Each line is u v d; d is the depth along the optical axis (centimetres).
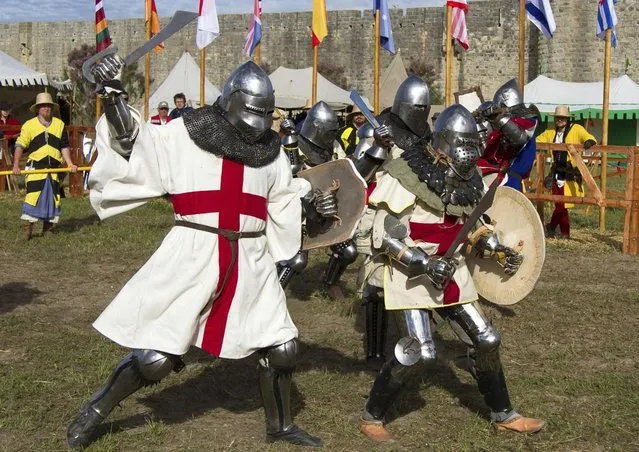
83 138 1580
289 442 422
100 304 725
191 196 397
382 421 442
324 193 429
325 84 2542
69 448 407
